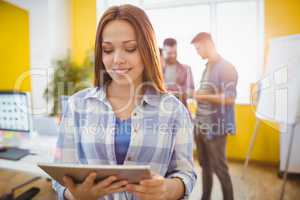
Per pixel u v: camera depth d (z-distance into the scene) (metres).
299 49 1.73
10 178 2.41
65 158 0.80
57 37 3.20
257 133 2.32
